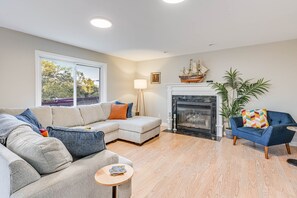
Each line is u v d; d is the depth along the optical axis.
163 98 5.11
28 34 3.02
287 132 2.80
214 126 4.16
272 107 3.53
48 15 2.26
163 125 5.11
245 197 1.75
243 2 1.90
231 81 3.86
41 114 2.81
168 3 1.92
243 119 3.42
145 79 5.43
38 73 3.21
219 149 3.15
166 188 1.91
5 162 0.99
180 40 3.34
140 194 1.79
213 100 4.15
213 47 3.87
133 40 3.35
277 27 2.65
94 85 4.46
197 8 2.03
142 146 3.31
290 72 3.34
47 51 3.30
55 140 1.18
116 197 1.32
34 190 0.95
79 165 1.24
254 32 2.88
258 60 3.65
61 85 3.73
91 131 1.44
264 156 2.81
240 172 2.27
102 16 2.27
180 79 4.72
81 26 2.63
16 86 2.91
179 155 2.87
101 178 1.16
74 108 3.38
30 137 1.24
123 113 3.98
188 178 2.12
